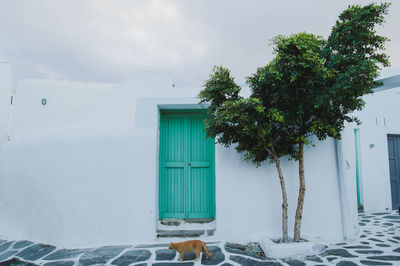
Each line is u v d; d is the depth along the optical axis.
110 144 5.39
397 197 9.02
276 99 4.14
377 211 8.36
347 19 4.07
